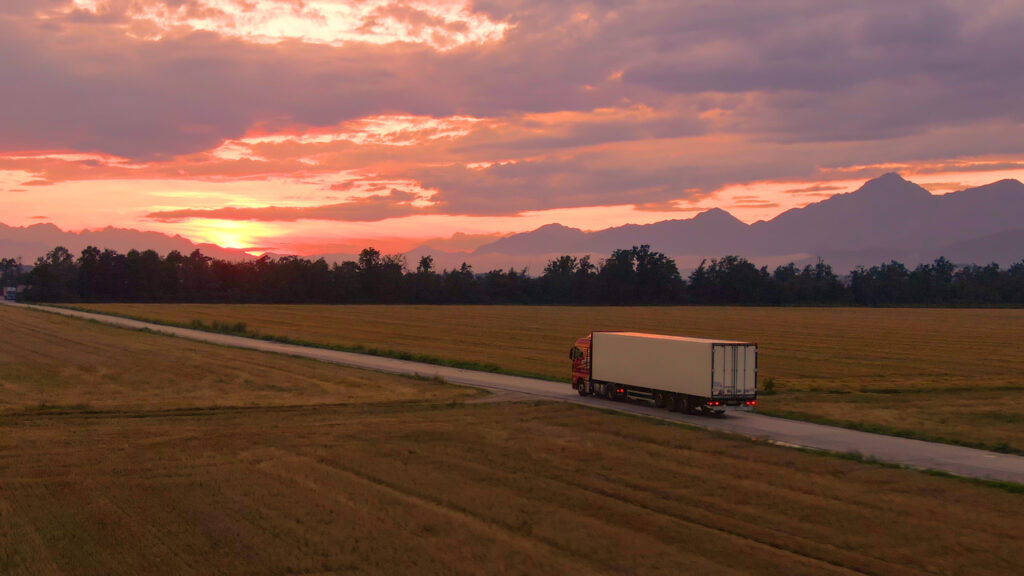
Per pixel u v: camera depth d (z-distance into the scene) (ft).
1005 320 520.83
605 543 58.34
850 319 529.86
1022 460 94.07
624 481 77.92
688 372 127.13
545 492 73.00
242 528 60.80
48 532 59.57
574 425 113.19
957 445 104.47
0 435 98.84
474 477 79.00
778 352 280.51
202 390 152.97
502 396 146.61
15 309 466.29
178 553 55.16
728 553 56.85
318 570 52.29
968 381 192.24
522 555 55.47
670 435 104.73
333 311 552.00
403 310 590.55
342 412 125.18
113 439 97.91
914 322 494.59
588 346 151.64
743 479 79.77
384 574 51.70
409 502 68.95
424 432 104.63
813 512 67.97
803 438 106.42
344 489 73.26
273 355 224.12
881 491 76.13
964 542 60.44
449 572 52.13
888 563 55.77
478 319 482.28
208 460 85.71
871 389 173.78
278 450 91.71
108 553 55.01
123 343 251.80
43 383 157.69
